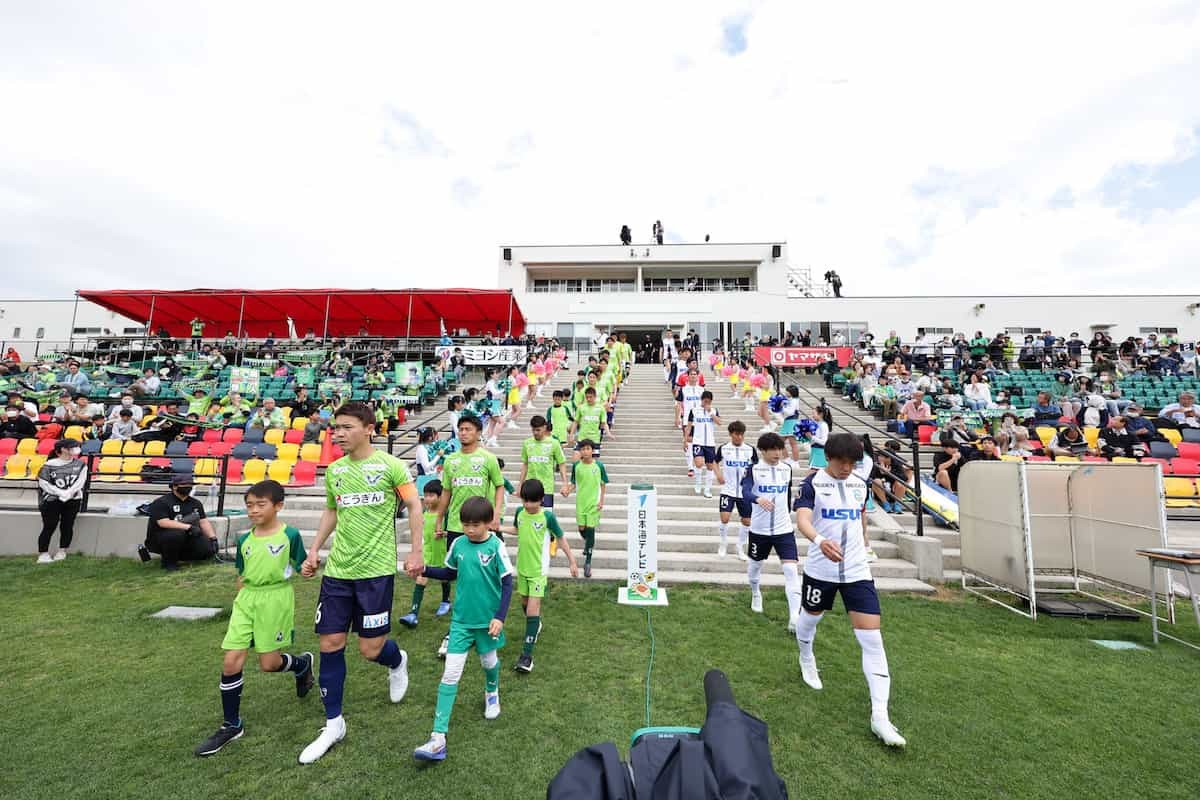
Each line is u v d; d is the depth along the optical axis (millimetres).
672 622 5145
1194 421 11539
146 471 9078
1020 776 2834
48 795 2617
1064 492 6527
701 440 8992
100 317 29078
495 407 12531
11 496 9484
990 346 19172
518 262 32062
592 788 936
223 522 7289
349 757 2980
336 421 3297
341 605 3168
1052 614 5426
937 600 5914
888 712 3482
